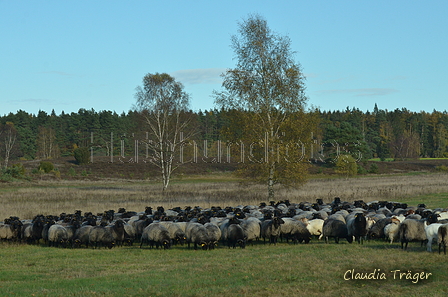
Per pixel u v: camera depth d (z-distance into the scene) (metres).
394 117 196.12
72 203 45.66
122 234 23.81
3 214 36.72
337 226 23.34
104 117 142.12
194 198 49.97
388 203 33.97
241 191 58.47
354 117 169.88
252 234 23.66
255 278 15.45
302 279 15.11
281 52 48.62
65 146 149.12
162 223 23.77
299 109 47.66
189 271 16.81
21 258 20.61
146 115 65.44
